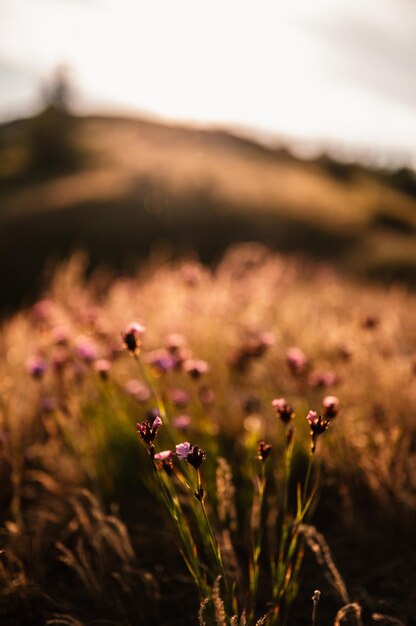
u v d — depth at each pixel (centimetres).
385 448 234
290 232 1642
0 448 256
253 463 236
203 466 232
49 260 1537
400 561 207
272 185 2069
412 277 1195
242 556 210
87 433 267
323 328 378
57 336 304
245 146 4572
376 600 188
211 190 1872
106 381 254
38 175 2958
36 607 191
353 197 2283
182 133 4891
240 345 320
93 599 194
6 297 1402
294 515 230
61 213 1794
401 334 390
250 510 219
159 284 470
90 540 212
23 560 208
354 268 1264
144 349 348
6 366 335
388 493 228
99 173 2505
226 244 1561
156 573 204
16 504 221
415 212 2355
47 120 3459
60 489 244
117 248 1561
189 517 224
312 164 3284
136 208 1762
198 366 242
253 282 505
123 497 251
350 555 213
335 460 242
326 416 167
